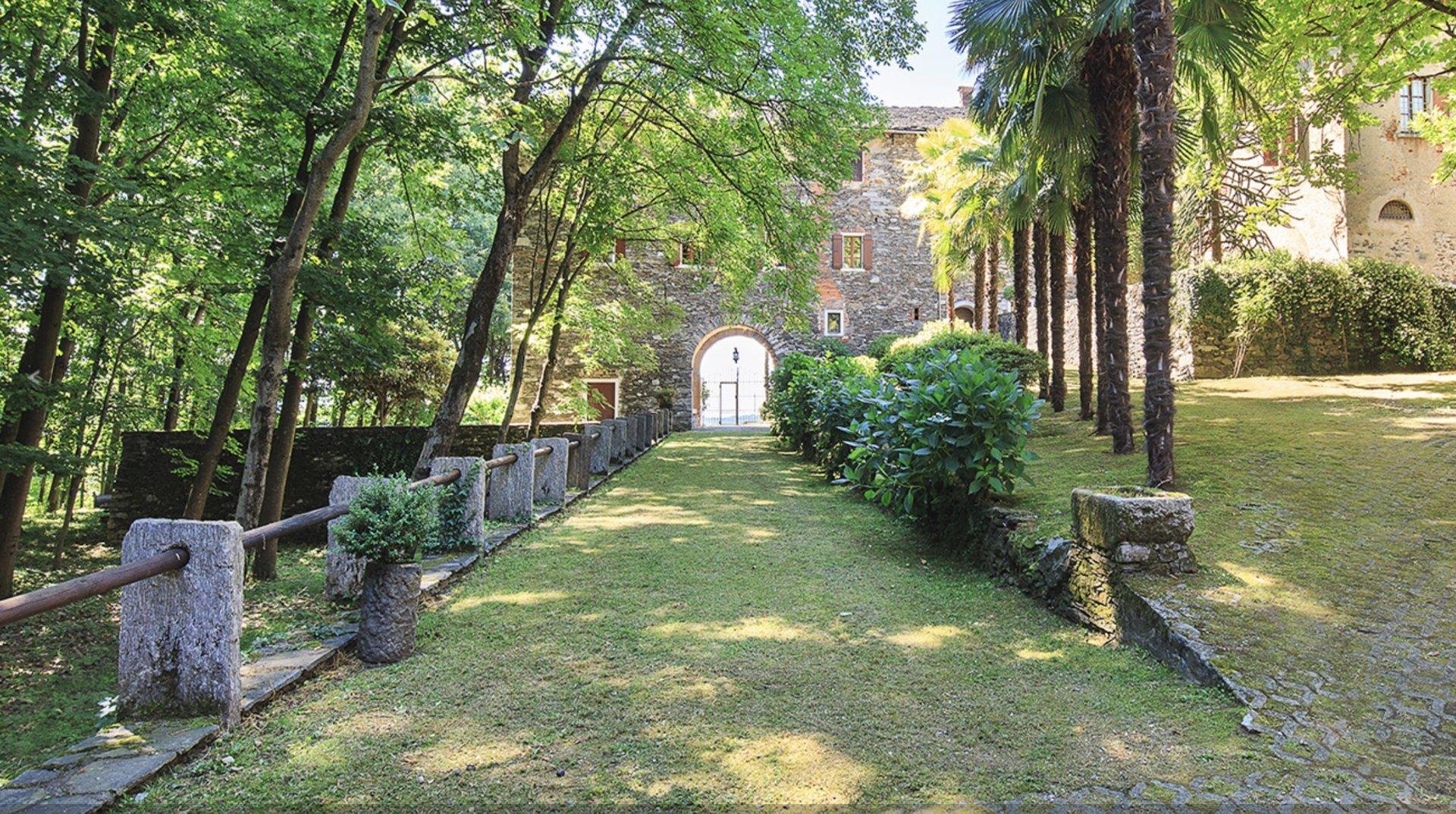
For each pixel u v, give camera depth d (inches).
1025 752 101.9
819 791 92.0
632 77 415.2
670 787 93.2
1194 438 308.0
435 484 206.4
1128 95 315.3
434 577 195.9
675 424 924.0
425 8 250.1
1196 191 636.1
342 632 151.3
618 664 137.7
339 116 300.0
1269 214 589.3
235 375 322.7
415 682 130.2
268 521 314.7
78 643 250.1
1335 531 182.5
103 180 260.8
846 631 156.9
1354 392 435.2
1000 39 319.0
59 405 339.6
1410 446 273.7
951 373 223.3
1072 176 373.4
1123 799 89.4
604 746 104.9
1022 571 185.6
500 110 319.6
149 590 111.0
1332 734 103.9
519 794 91.9
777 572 209.3
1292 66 472.7
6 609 79.8
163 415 481.4
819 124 396.8
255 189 338.0
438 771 98.0
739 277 548.4
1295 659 122.9
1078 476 262.8
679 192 504.7
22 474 335.6
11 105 252.1
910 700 120.4
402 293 370.9
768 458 549.0
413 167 389.7
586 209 502.0
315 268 316.8
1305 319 553.0
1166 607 139.3
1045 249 534.3
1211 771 95.8
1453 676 117.6
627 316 607.2
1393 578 153.9
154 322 380.8
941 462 219.1
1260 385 493.7
